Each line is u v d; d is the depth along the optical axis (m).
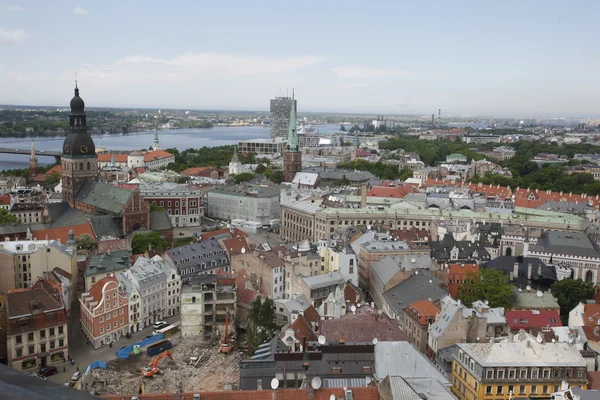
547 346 125.62
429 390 101.44
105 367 154.75
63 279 195.50
